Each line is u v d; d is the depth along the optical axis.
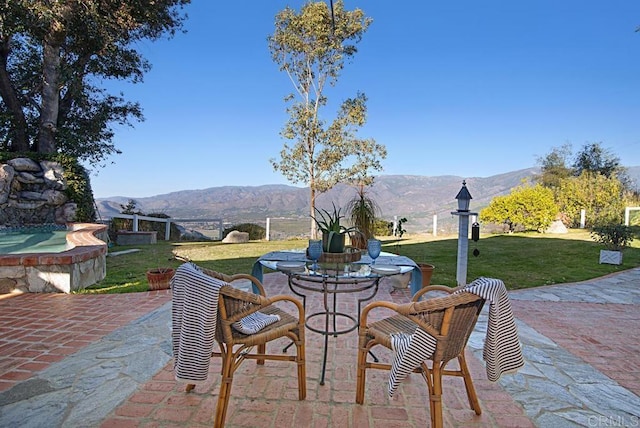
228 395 1.81
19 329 3.19
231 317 1.80
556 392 2.27
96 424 1.83
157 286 4.57
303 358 2.11
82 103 11.49
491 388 2.29
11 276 4.41
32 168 9.09
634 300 4.68
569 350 2.99
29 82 10.97
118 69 11.67
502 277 5.94
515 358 1.76
